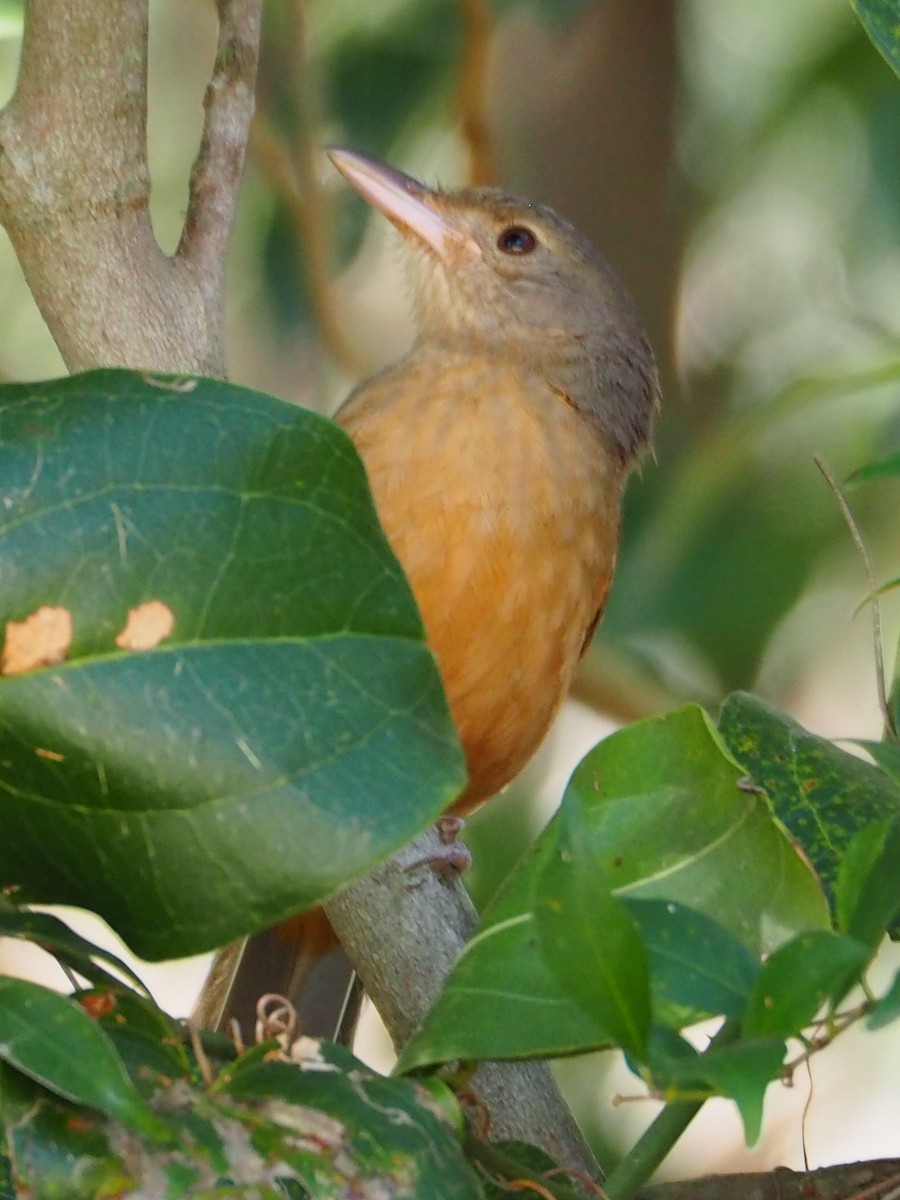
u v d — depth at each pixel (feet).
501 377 9.63
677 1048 7.30
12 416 8.00
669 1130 8.88
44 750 7.72
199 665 7.80
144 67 9.43
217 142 9.46
